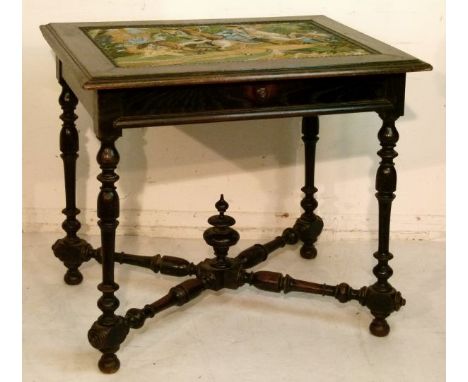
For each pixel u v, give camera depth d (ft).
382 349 7.51
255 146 9.32
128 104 6.37
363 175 9.49
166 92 6.43
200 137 9.25
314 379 7.06
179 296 7.66
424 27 8.98
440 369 7.22
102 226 6.78
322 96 6.82
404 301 7.70
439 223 9.68
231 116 6.61
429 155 9.44
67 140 8.15
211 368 7.20
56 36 7.56
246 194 9.52
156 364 7.25
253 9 8.96
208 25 8.21
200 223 9.59
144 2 8.86
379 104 6.98
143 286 8.52
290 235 8.94
